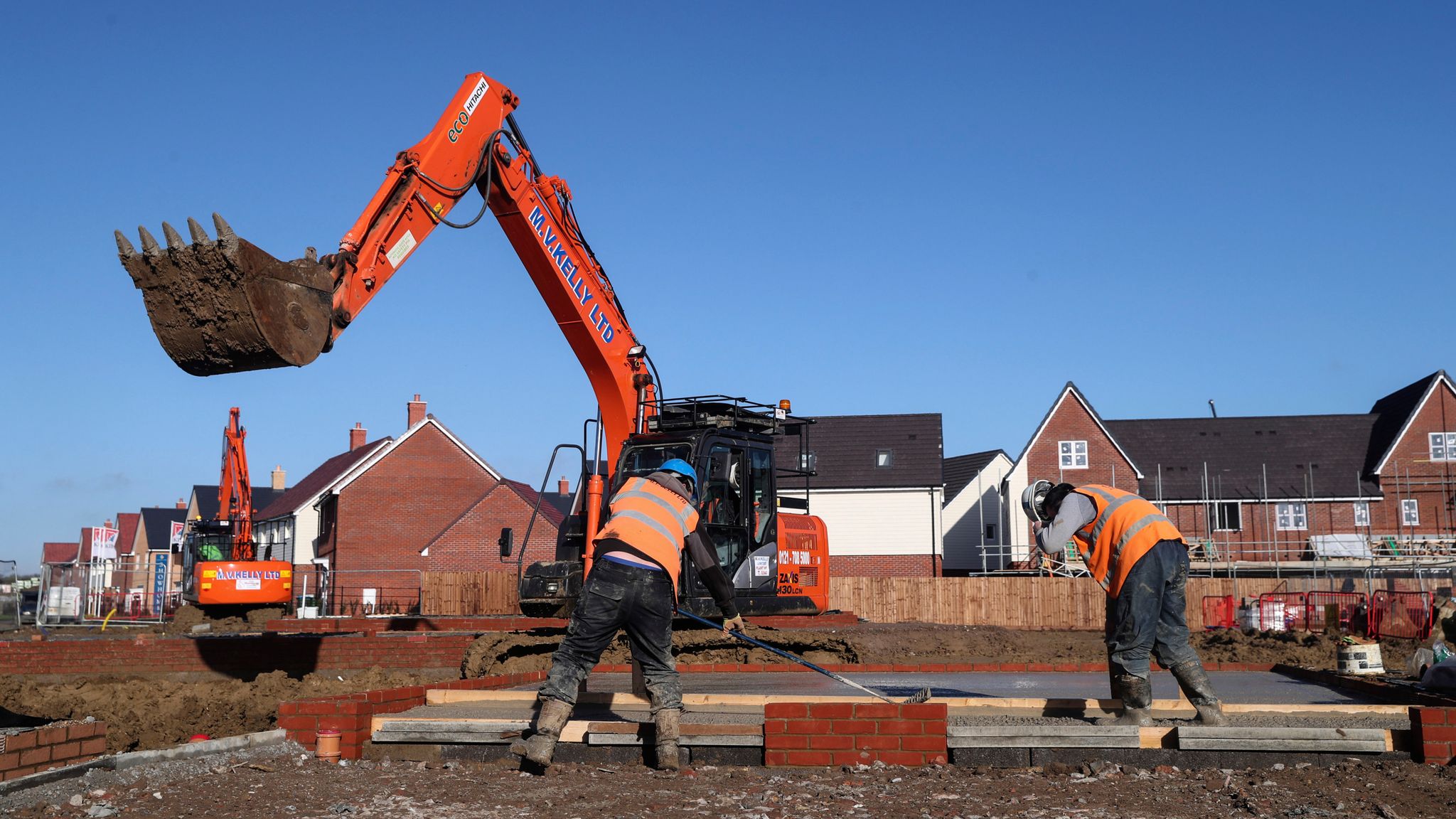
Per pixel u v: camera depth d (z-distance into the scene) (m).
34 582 33.34
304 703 7.15
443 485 44.47
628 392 14.27
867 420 45.94
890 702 6.91
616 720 7.11
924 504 43.44
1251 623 24.86
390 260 10.71
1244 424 45.59
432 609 33.22
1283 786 6.02
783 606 15.25
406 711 7.64
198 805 5.64
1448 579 33.56
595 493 12.92
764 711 7.61
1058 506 7.14
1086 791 5.96
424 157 11.17
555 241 13.34
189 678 15.45
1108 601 7.01
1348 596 25.83
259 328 8.29
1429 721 6.47
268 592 26.52
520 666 13.90
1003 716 7.33
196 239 8.12
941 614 29.27
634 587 6.45
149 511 67.94
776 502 15.23
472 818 5.44
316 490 46.53
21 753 5.90
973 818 5.39
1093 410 43.41
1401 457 42.81
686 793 6.00
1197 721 7.02
